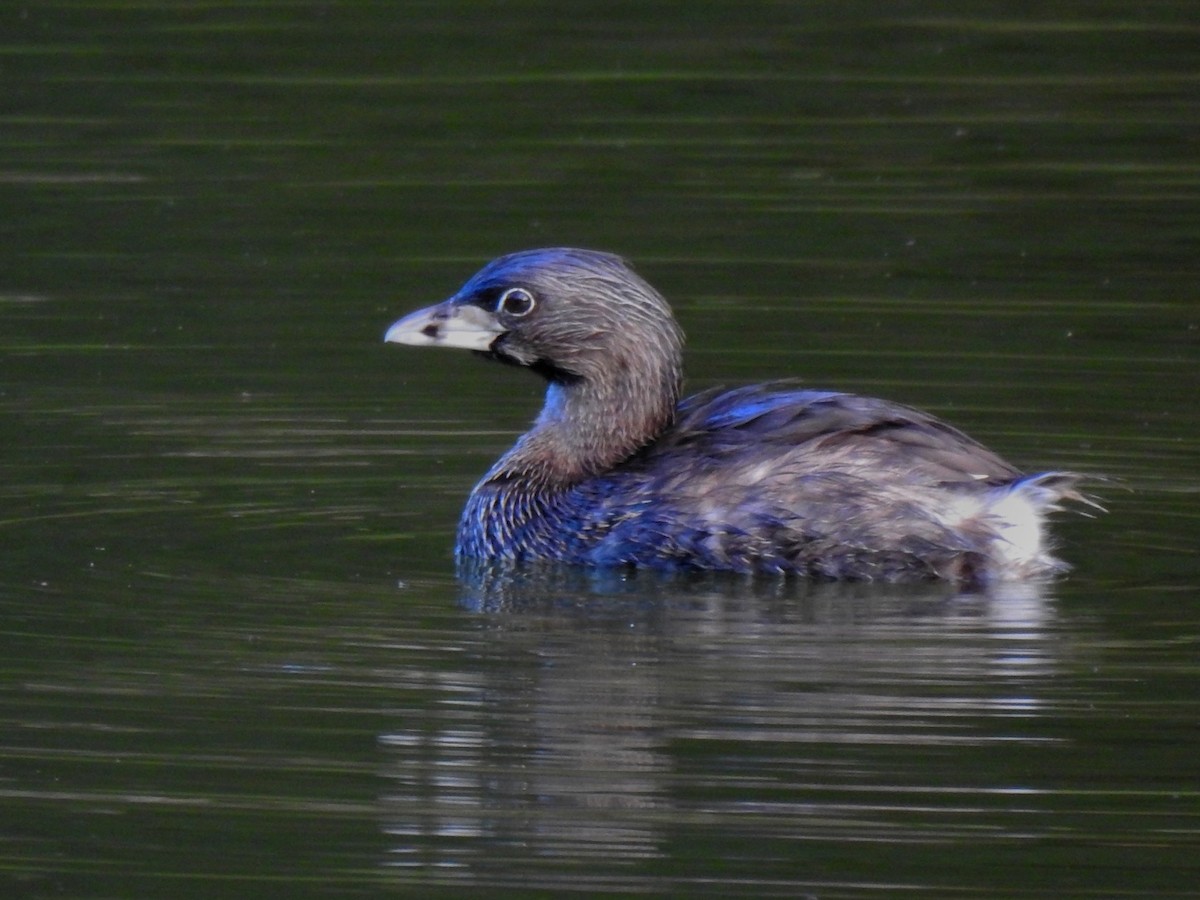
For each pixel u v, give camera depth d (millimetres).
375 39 23906
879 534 12000
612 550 12492
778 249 18891
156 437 14836
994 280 18141
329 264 18562
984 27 24219
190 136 21422
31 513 13148
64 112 21969
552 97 22391
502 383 16391
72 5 24922
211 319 17484
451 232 19203
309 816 9125
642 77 22906
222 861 8836
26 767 9531
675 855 8812
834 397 12672
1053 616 11430
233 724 9977
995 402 15469
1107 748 9672
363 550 12711
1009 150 21062
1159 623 11289
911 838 8969
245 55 23422
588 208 19766
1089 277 18219
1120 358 16406
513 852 8867
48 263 18609
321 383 16203
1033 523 12109
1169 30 23984
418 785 9375
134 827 9078
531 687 10383
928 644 10945
